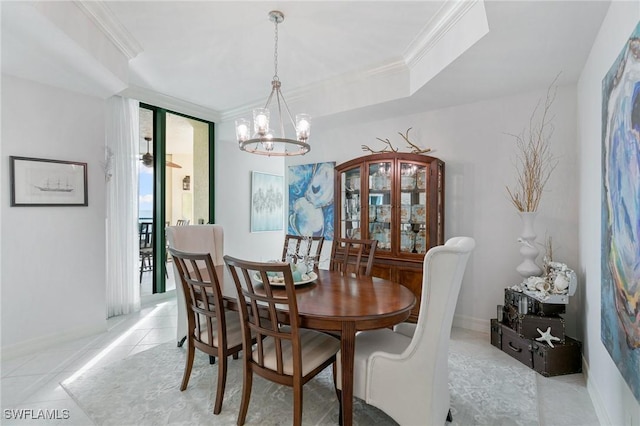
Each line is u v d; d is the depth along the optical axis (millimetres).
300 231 4594
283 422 1743
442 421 1561
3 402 1927
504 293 2979
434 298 1429
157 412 1828
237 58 2963
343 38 2598
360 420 1774
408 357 1491
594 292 2023
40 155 2654
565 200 2688
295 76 3391
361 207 3539
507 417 1801
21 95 2551
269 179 5797
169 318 3455
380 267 3369
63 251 2799
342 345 1567
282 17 2305
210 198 4844
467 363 2436
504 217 2998
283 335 1537
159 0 2125
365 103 3287
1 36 2006
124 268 3584
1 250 2449
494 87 2746
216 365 2398
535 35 1910
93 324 3000
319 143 4387
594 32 1867
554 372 2238
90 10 2191
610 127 1548
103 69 2463
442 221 3260
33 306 2617
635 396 1253
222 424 1728
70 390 2055
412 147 3525
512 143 2943
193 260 1817
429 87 2750
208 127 4805
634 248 1249
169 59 2990
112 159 3477
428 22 2350
